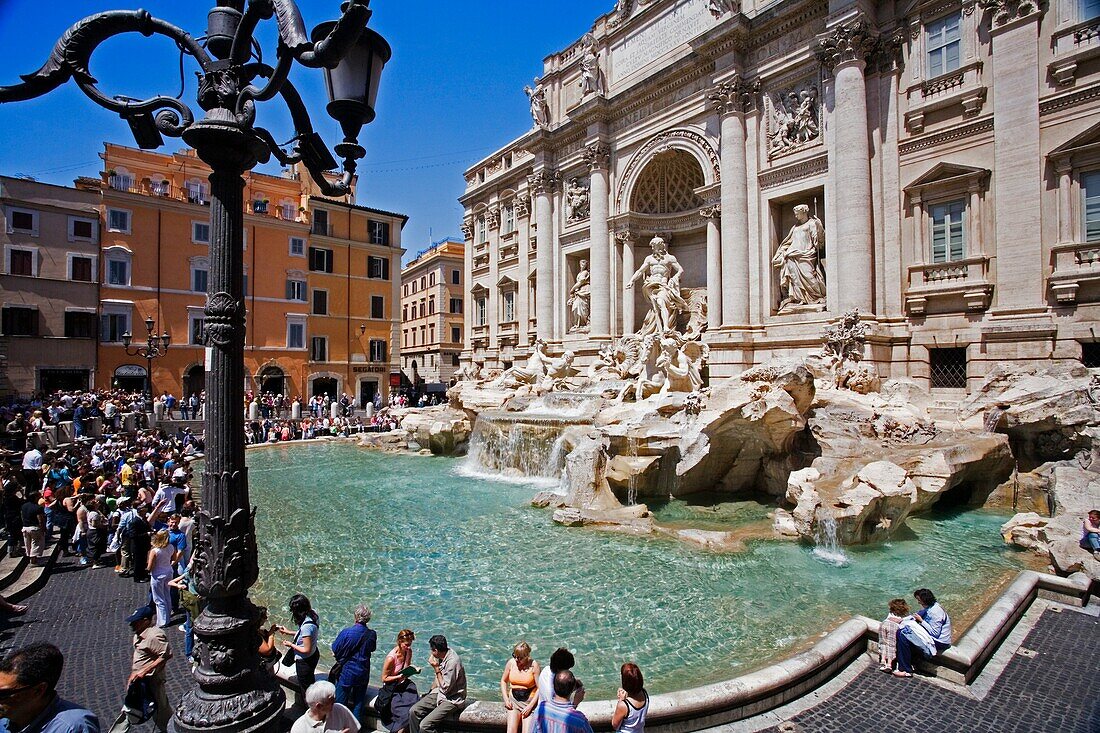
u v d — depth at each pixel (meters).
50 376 40.00
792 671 7.61
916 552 13.39
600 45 37.50
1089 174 19.14
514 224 44.78
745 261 27.58
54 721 3.76
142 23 4.81
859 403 18.80
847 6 23.34
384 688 6.96
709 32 28.03
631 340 30.17
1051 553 11.91
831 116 24.67
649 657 8.85
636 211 34.88
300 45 4.33
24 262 39.34
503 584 11.80
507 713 6.59
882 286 23.53
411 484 22.25
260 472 25.61
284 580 12.15
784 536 14.52
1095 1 19.02
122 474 17.66
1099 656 8.55
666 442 18.22
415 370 69.69
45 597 11.70
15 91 4.59
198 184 48.53
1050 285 19.66
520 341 42.97
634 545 14.13
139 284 43.28
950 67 22.16
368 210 55.53
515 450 23.86
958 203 22.00
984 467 16.72
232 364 5.04
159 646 6.66
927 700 7.53
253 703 4.98
